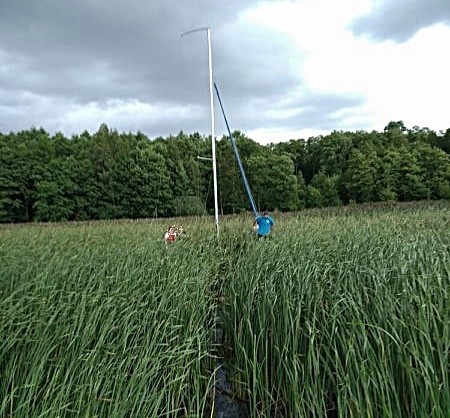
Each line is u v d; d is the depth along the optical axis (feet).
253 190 135.44
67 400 7.92
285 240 19.65
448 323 8.68
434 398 7.64
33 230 49.55
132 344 10.65
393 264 12.47
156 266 15.24
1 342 9.15
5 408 7.61
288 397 9.93
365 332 9.02
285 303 10.94
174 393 9.63
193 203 120.16
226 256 22.59
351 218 44.29
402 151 144.87
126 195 132.05
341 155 190.49
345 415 8.32
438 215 43.83
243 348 10.77
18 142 148.97
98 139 143.02
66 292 11.53
